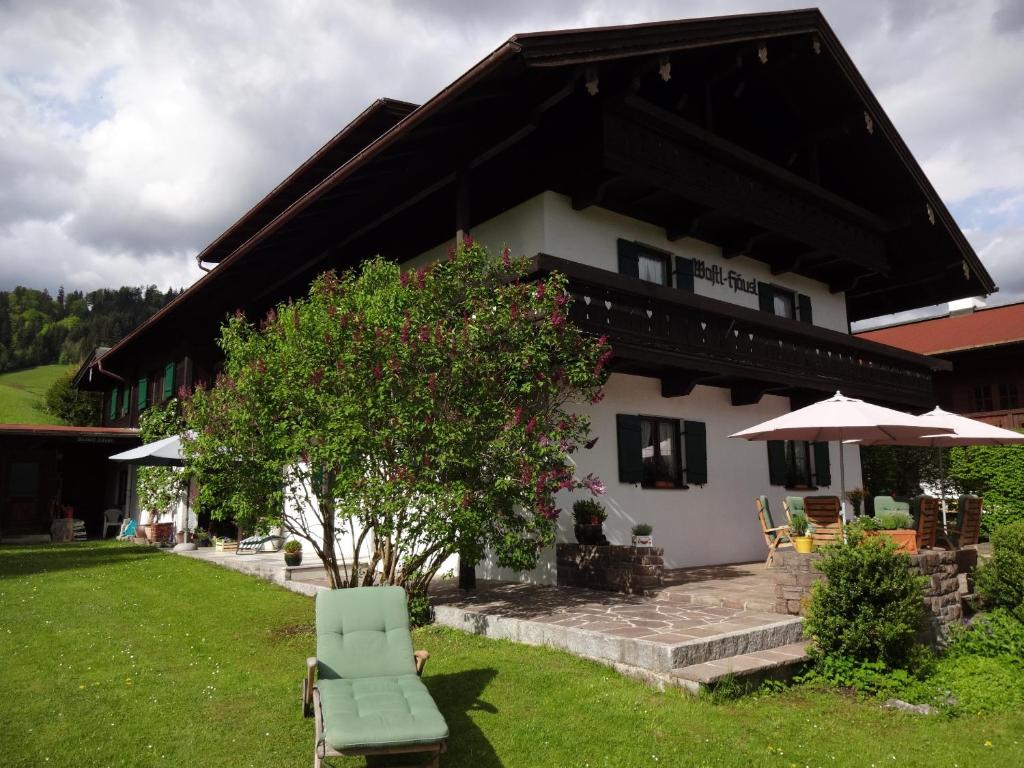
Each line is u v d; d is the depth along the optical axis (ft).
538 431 25.82
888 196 51.78
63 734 16.49
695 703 18.45
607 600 28.78
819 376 44.88
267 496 27.17
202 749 15.85
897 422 27.09
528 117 31.48
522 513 31.58
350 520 27.40
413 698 15.28
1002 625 28.04
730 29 35.88
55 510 68.85
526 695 18.92
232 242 57.41
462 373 25.40
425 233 42.83
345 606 17.92
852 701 20.43
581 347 28.91
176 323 60.29
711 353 37.70
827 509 27.37
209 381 59.62
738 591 29.22
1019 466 56.03
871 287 60.34
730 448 44.57
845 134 46.88
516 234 37.06
